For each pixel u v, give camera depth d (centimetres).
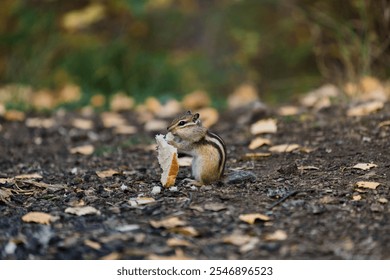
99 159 1091
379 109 1198
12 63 1819
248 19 1845
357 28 1511
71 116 1437
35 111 1488
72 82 1786
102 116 1439
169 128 838
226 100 1611
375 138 1052
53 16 1809
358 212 714
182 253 627
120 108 1497
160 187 832
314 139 1098
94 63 1795
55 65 1859
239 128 1255
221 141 852
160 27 1908
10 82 1805
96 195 820
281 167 898
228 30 1864
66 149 1188
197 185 835
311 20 1622
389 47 1462
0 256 634
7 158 1117
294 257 615
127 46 1812
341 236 654
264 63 1844
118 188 850
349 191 787
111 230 686
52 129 1320
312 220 697
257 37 1761
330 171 890
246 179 846
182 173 912
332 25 1563
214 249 636
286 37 1806
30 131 1311
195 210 736
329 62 1659
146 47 1909
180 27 1900
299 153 1014
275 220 701
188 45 1911
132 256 623
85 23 1684
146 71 1791
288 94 1731
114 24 1922
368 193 775
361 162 926
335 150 1011
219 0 1877
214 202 762
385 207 725
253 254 623
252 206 746
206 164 832
